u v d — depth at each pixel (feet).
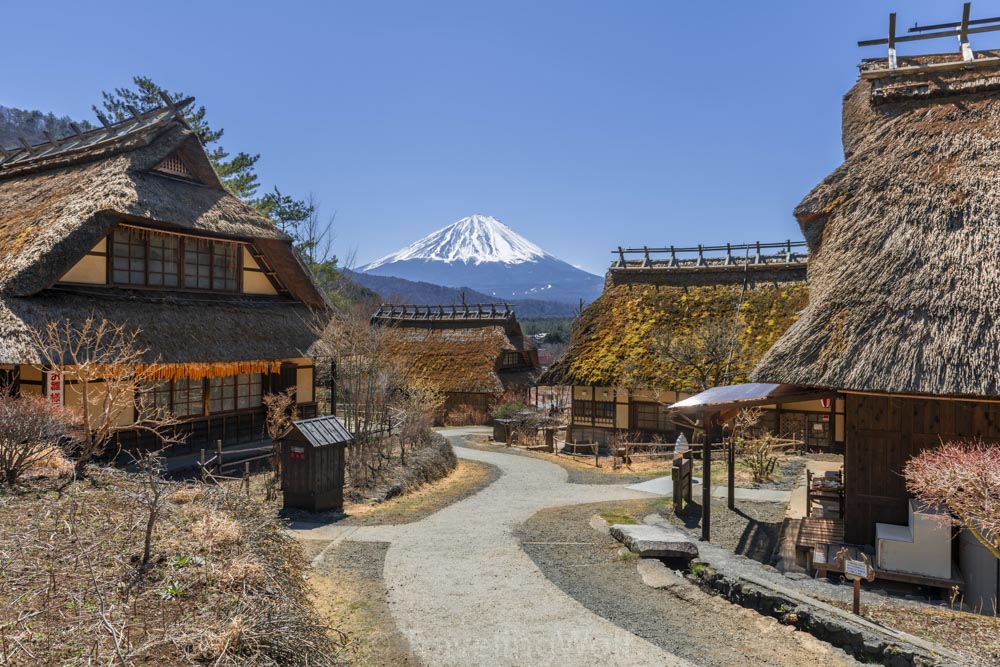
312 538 29.96
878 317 26.94
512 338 123.03
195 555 19.38
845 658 17.87
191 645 14.42
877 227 30.86
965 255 27.53
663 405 71.20
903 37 43.14
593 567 26.00
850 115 42.42
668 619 20.66
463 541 29.89
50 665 12.80
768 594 21.61
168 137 49.34
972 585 24.30
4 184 52.80
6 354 33.24
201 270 51.26
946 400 28.25
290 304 59.16
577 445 73.05
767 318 68.49
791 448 59.31
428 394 74.33
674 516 35.73
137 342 39.83
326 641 17.71
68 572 17.39
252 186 100.48
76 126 58.13
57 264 37.45
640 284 80.69
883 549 25.94
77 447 34.96
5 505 22.48
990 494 19.47
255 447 51.11
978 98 35.81
